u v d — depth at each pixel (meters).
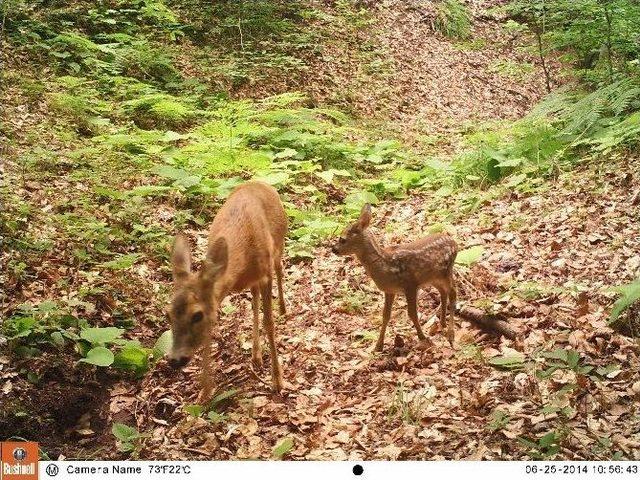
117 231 2.73
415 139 4.74
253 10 5.76
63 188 3.02
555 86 6.18
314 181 3.68
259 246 1.93
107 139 3.52
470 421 1.67
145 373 2.09
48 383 1.99
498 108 5.76
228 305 2.52
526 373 1.81
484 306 2.16
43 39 4.52
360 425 1.73
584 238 2.57
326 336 2.24
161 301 2.43
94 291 2.34
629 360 1.81
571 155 3.47
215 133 3.79
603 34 3.93
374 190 3.70
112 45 4.55
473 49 6.43
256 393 1.96
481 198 3.25
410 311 2.03
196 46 5.24
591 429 1.57
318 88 5.20
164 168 3.22
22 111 3.61
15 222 2.58
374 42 6.19
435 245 2.04
